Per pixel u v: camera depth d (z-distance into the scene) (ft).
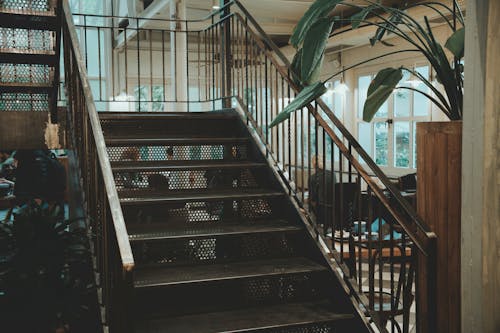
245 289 10.99
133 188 13.29
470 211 8.80
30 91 15.25
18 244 11.71
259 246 12.25
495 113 8.31
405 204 9.76
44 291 11.26
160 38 42.60
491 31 8.28
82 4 42.65
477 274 8.69
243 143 14.98
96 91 42.96
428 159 10.11
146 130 15.47
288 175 13.16
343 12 31.60
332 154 11.30
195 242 11.78
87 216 10.71
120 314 7.82
